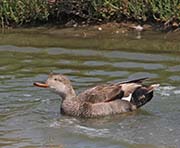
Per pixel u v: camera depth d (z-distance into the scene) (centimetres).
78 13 2300
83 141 1370
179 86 1664
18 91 1656
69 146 1349
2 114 1518
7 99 1606
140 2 2241
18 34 2234
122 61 1878
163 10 2191
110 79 1731
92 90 1554
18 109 1548
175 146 1332
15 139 1384
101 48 2017
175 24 2164
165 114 1504
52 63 1884
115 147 1334
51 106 1573
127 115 1513
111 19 2267
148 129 1421
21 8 2350
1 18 2347
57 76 1557
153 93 1605
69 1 2316
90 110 1515
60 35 2200
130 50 1981
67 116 1522
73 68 1834
